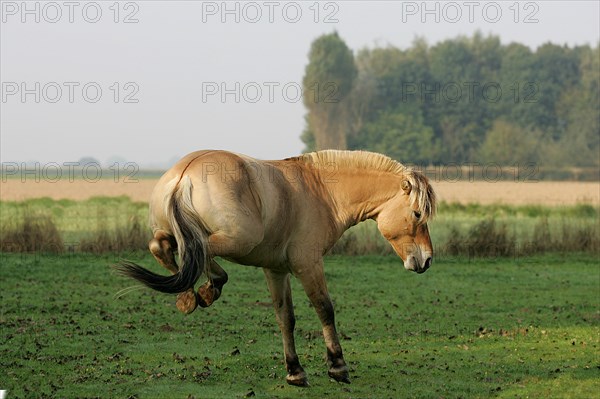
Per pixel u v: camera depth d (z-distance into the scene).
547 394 12.06
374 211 12.84
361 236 31.14
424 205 12.53
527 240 32.56
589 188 71.38
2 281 22.75
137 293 21.53
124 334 16.03
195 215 10.45
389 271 26.89
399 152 85.38
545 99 96.19
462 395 11.97
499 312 20.05
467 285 24.52
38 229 28.92
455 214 46.12
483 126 92.38
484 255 30.41
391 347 15.48
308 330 17.03
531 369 13.70
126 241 29.12
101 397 11.31
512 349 15.41
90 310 18.83
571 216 42.84
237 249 10.66
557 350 15.36
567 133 94.12
